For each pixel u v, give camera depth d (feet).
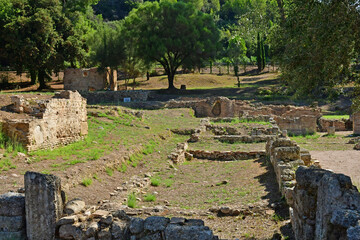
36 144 45.06
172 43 157.58
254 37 187.62
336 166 51.26
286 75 33.27
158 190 40.93
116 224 21.99
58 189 23.36
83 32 191.31
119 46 160.45
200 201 35.68
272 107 127.13
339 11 27.22
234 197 35.60
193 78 212.43
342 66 30.12
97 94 135.85
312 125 106.42
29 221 22.82
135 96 139.13
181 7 164.66
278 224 26.68
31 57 144.46
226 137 72.54
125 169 46.85
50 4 163.73
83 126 58.34
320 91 31.81
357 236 13.71
